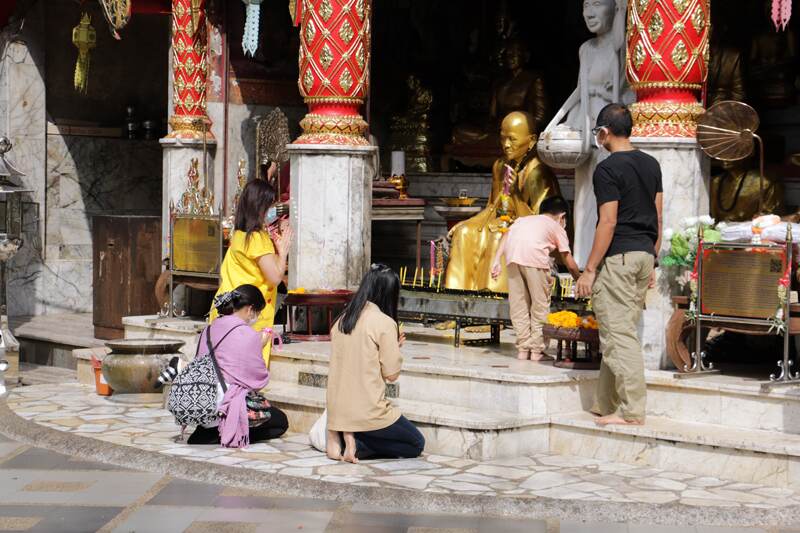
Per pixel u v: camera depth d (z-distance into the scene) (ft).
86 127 56.08
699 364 29.35
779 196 44.96
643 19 30.96
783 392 27.30
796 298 29.32
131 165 57.36
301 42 38.37
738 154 30.37
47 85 54.95
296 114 49.65
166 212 44.73
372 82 55.26
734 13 51.34
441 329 39.60
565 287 36.99
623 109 28.63
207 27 46.34
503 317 34.04
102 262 46.26
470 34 56.54
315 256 37.93
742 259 28.07
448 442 29.32
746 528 23.81
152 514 24.80
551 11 57.21
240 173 43.68
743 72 48.73
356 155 37.86
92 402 36.94
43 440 31.37
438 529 23.77
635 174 28.04
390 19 56.08
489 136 53.26
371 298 29.12
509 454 29.12
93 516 24.66
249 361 30.63
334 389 28.94
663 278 29.96
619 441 28.60
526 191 41.63
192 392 30.30
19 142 53.57
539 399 29.78
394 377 28.86
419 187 52.42
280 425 31.45
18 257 54.03
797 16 49.29
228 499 25.96
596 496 25.50
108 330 46.29
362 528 23.82
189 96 45.42
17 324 51.47
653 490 25.99
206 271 39.27
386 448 28.89
